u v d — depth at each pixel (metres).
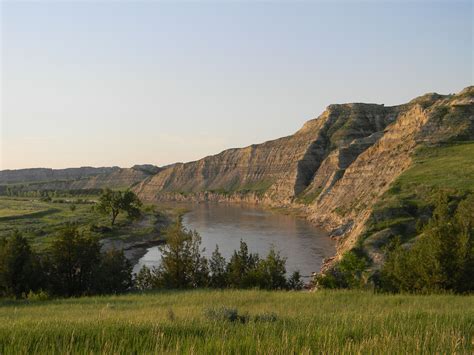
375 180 122.12
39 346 9.24
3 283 41.28
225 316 13.28
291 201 198.75
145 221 135.62
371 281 40.06
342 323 11.51
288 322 12.51
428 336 9.01
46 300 34.81
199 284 46.19
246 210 191.50
